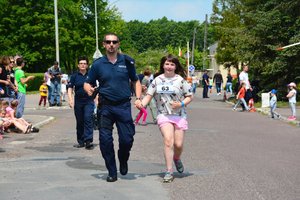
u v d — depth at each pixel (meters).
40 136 12.70
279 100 29.64
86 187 6.82
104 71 7.19
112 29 69.50
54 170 8.02
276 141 12.28
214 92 52.59
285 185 7.09
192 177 7.59
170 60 7.30
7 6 58.12
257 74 30.98
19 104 13.51
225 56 42.19
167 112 7.34
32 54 58.06
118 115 7.18
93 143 11.45
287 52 28.00
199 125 16.28
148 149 10.56
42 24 58.53
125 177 7.52
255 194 6.52
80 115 10.66
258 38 29.80
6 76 12.94
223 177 7.61
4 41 57.66
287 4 28.88
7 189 6.68
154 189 6.74
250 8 31.55
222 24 42.47
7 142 11.49
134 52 95.94
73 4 62.91
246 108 23.53
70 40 60.53
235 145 11.40
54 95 24.95
